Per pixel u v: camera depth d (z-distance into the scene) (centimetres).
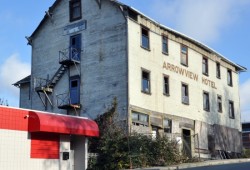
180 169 2523
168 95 3506
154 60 3406
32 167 2206
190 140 3675
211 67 4250
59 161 2391
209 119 4066
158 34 3506
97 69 3288
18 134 2153
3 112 2091
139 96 3177
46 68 3662
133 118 3075
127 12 3200
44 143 2305
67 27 3575
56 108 3491
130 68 3131
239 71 4872
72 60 3375
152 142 2852
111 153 2698
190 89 3825
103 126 2966
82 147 2555
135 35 3238
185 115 3691
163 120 3397
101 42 3312
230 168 2347
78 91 3372
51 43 3669
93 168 2662
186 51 3856
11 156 2100
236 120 4631
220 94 4356
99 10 3381
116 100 3108
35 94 3712
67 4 3616
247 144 6316
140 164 2669
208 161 3238
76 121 2461
